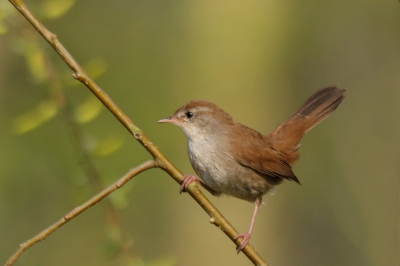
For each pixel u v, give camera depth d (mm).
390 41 15336
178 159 13078
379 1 15234
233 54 13492
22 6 4875
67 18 13727
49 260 11344
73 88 6465
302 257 13375
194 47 13664
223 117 7410
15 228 11195
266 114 13664
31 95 11844
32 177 11180
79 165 6211
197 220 12906
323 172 13984
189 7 14133
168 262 6195
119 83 13555
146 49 14133
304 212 13727
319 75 15117
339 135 14508
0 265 10719
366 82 15211
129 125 5211
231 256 12992
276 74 13844
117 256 6176
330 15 15258
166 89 13703
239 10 13578
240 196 7500
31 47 6219
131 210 12461
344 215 13156
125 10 14492
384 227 12711
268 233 13547
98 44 13859
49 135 10805
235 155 7180
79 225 11648
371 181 13516
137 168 5211
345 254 12930
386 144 14172
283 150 7926
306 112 8242
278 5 13867
